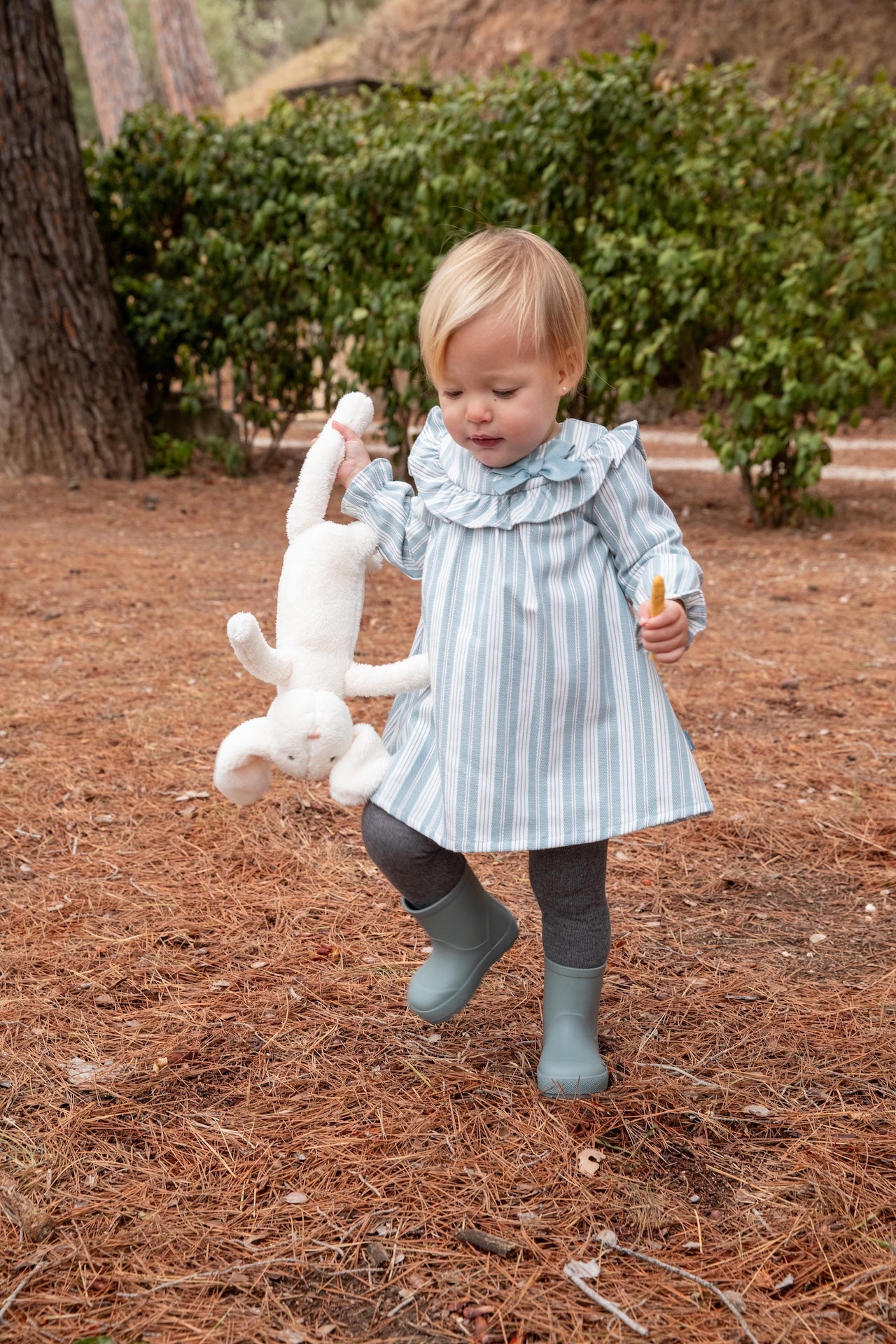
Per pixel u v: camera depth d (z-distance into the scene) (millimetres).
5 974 2400
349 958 2520
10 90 8242
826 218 7223
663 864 3000
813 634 5000
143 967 2453
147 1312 1536
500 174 7699
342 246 8039
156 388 9711
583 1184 1799
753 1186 1798
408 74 12938
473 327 1710
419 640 2086
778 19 19031
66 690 4219
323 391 9039
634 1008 2336
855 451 11500
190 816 3213
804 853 3049
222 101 18969
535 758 1828
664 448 11641
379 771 1894
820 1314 1541
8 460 8664
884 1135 1920
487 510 1854
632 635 1862
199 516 7766
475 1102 2020
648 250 7094
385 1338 1502
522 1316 1534
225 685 4293
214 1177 1811
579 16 21172
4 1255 1629
